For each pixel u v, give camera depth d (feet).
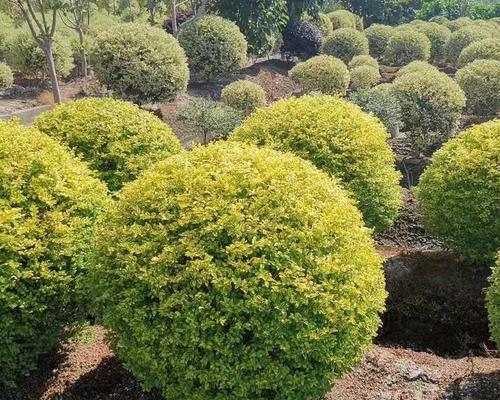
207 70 56.80
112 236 14.21
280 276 12.91
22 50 51.85
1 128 16.60
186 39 56.49
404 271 23.97
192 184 14.34
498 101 50.14
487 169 21.79
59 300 15.06
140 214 14.19
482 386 16.07
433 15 152.97
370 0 138.92
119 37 42.42
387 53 80.74
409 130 43.34
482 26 95.81
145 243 13.66
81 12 53.88
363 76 61.82
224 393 12.91
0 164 15.42
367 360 17.31
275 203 14.02
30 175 15.62
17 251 14.28
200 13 60.90
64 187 15.78
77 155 22.44
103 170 22.72
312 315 13.01
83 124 23.12
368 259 14.66
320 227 13.82
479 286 22.97
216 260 13.10
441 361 18.03
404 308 22.90
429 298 23.02
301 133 22.75
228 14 68.08
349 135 22.95
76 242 15.29
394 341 21.98
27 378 16.43
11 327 14.43
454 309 22.56
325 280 13.37
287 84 69.87
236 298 12.79
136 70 41.93
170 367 13.17
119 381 16.44
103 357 17.58
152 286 13.10
